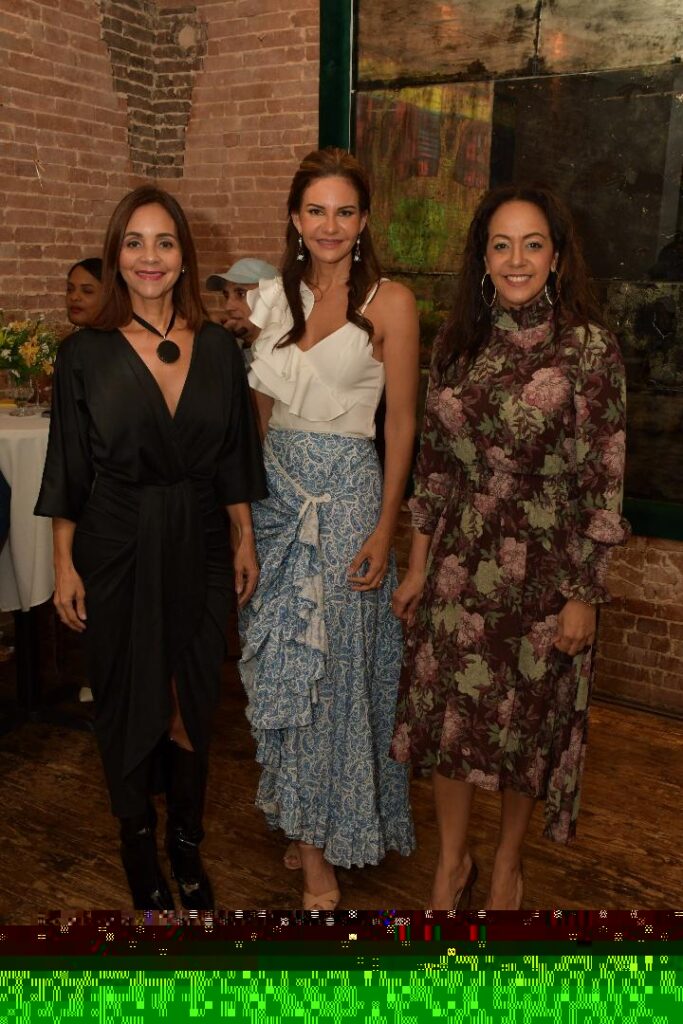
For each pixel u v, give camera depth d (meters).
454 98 3.92
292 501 2.40
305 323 2.36
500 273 1.99
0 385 4.32
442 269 4.09
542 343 2.00
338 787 2.47
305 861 2.52
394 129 4.11
